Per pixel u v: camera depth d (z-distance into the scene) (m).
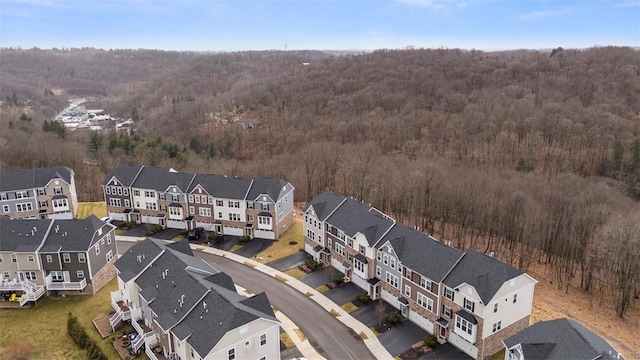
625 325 54.19
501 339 45.00
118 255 64.88
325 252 63.81
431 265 48.09
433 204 82.50
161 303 45.28
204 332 39.47
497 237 75.38
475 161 113.56
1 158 105.81
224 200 74.38
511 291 44.22
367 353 45.22
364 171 95.38
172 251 52.81
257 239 74.00
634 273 55.41
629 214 68.19
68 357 44.84
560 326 37.56
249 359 40.84
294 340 47.19
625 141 110.12
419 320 49.69
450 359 44.16
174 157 119.50
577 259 67.31
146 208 79.94
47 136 125.06
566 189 79.69
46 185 80.31
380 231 55.94
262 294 44.44
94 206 91.06
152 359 43.06
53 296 56.25
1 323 50.88
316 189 101.38
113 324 48.41
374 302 54.66
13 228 57.31
